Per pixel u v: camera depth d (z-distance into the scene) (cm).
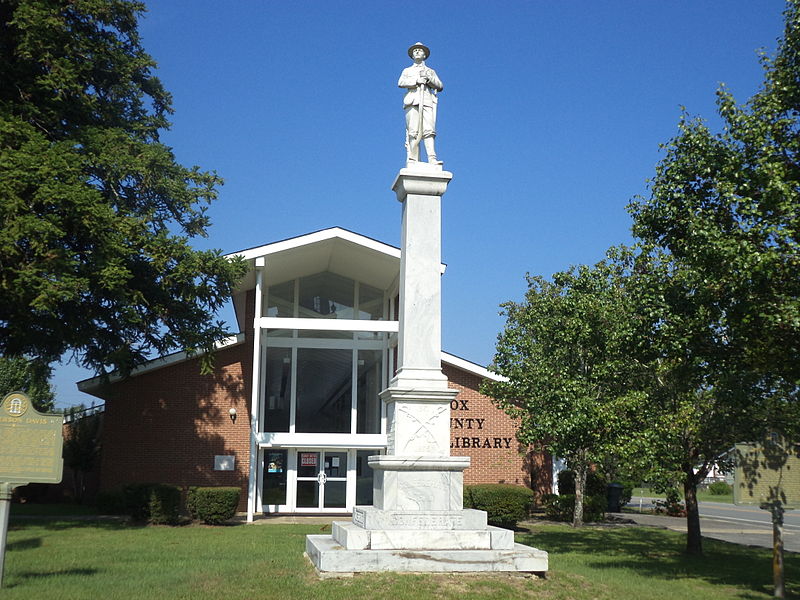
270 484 2767
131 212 2286
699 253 1296
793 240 1234
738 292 1230
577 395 1773
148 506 2270
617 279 1875
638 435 1531
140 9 2455
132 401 2777
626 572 1378
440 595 960
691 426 1515
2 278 1823
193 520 2359
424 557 1078
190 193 2428
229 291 2316
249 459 2783
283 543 1700
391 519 1130
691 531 1716
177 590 1005
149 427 2770
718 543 2005
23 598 952
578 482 2494
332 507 2773
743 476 1226
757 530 2511
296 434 2725
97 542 1717
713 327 1362
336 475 2797
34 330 2191
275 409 2823
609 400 1695
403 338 1252
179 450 2764
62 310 2158
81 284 1836
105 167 2189
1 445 1014
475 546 1116
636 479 1686
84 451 3033
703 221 1317
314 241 2608
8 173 1811
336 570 1060
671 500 1736
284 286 2975
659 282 1430
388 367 2905
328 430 2838
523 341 2416
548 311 2281
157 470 2745
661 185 1422
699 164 1360
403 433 1200
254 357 2620
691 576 1387
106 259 1997
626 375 1716
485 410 2919
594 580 1172
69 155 1958
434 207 1304
